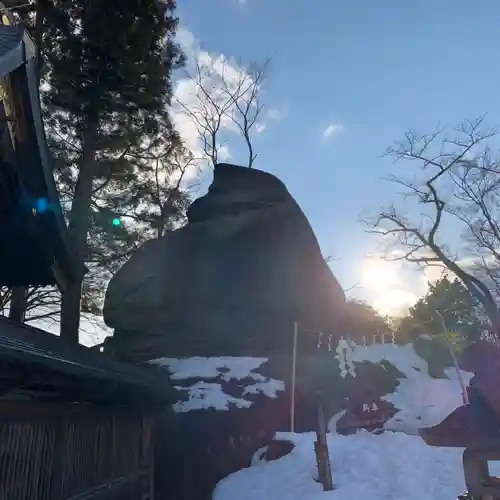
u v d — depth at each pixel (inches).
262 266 748.0
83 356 316.2
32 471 244.7
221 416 575.5
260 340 699.4
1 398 218.7
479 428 179.0
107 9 671.1
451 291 1197.7
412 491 448.5
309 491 466.0
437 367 739.4
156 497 520.1
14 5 297.0
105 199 779.4
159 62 718.5
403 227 962.7
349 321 806.5
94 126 679.1
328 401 636.7
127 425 404.5
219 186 839.7
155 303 721.6
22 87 238.8
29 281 319.6
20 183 267.9
